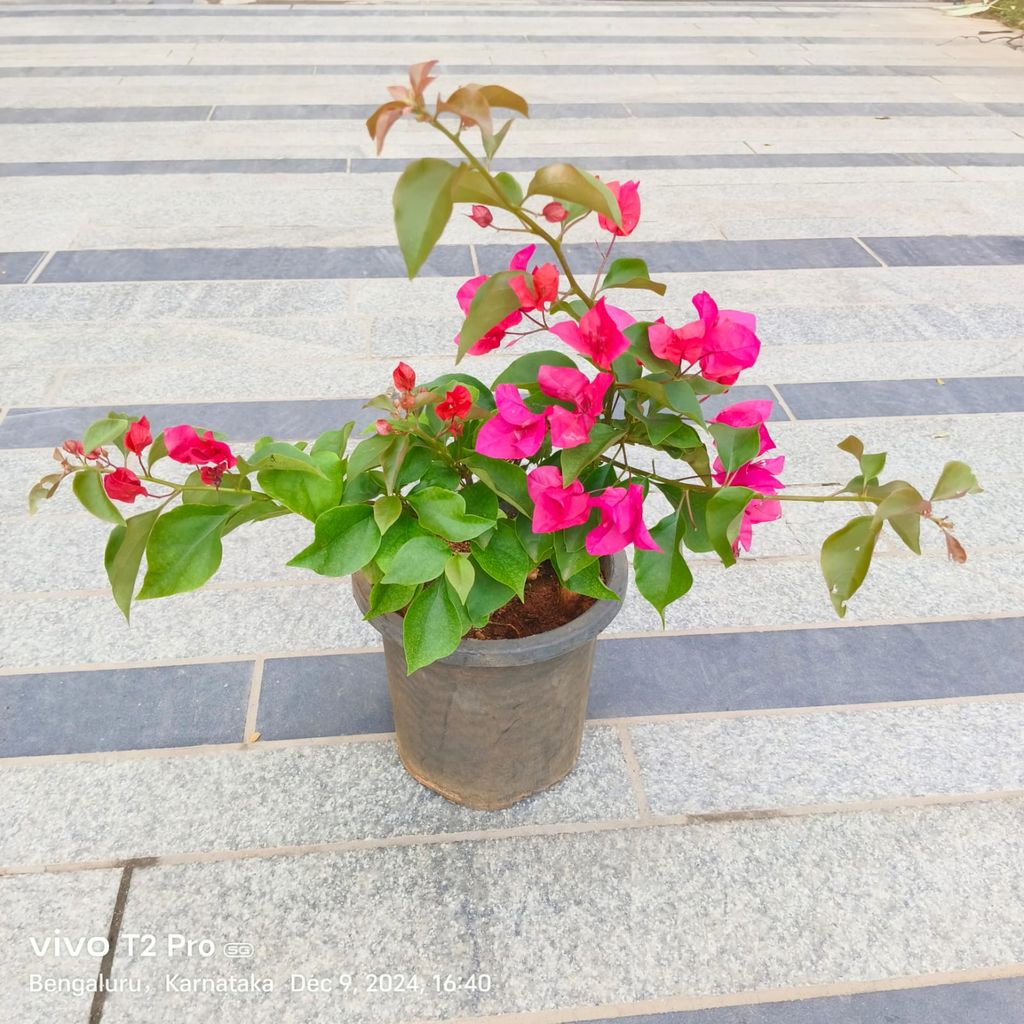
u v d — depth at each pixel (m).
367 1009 1.43
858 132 4.75
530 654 1.36
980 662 2.03
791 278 3.43
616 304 3.24
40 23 6.10
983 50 6.19
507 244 3.58
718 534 1.11
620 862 1.64
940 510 2.43
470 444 1.34
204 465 1.20
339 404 2.70
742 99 5.16
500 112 4.84
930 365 2.98
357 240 3.56
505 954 1.51
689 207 3.91
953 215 3.92
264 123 4.58
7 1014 1.42
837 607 1.11
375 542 1.25
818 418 2.74
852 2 7.47
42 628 2.03
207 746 1.81
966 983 1.49
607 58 5.77
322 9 6.63
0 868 1.60
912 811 1.74
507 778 1.65
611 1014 1.44
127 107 4.72
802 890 1.61
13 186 3.87
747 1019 1.44
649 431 1.19
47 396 2.68
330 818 1.69
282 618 2.08
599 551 1.17
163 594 1.20
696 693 1.95
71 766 1.76
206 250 3.45
